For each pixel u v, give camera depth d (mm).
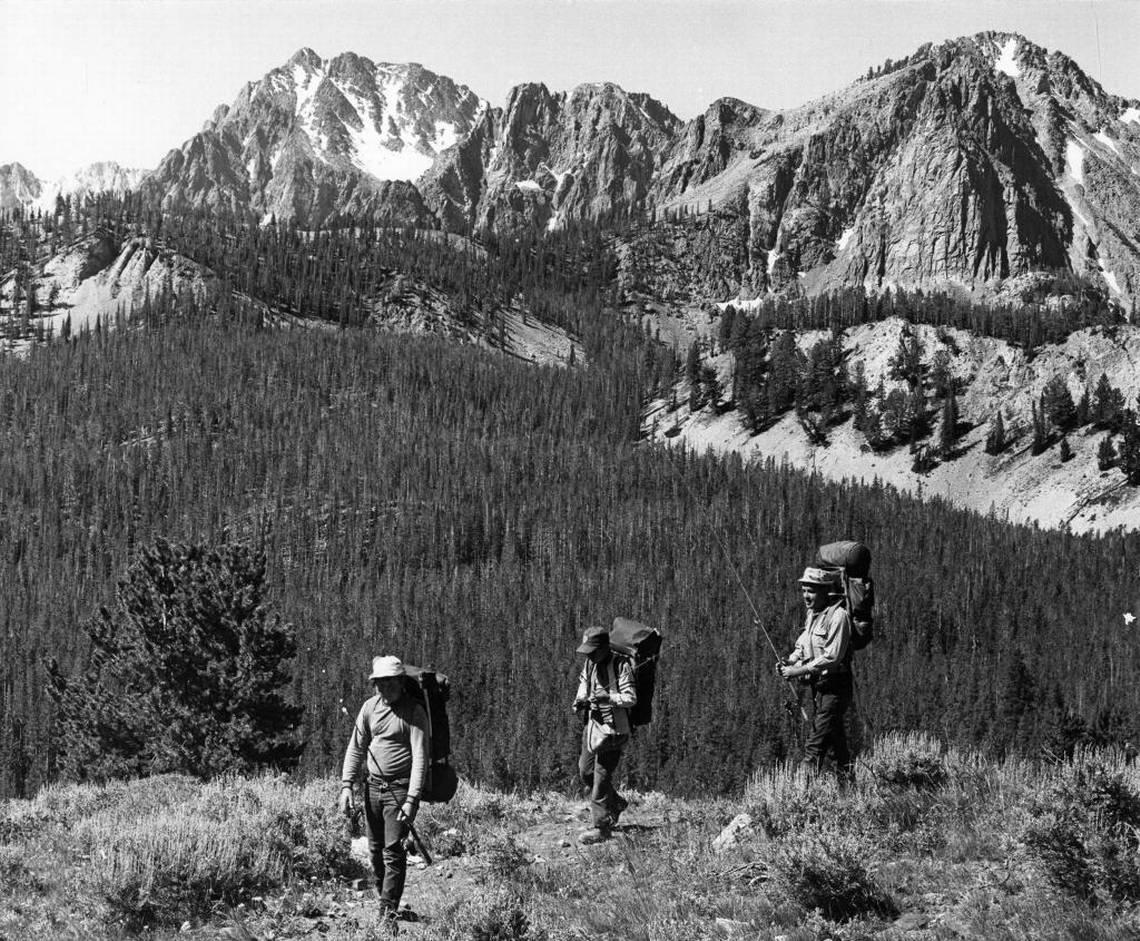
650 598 189000
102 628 49469
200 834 13273
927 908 9477
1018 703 115000
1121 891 8797
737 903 10102
